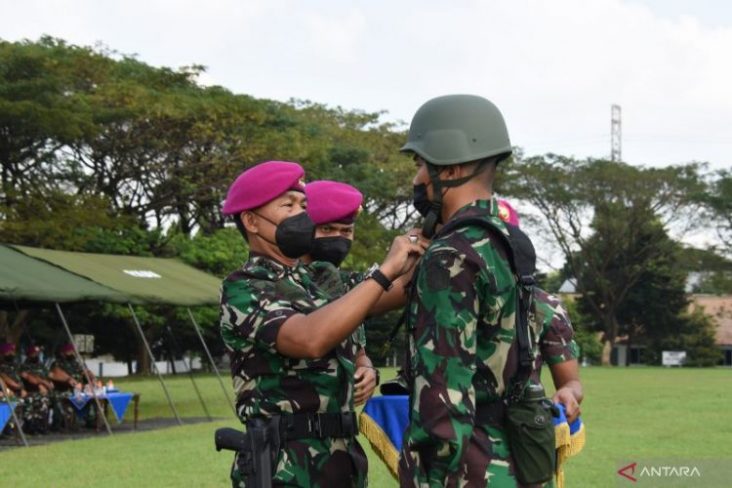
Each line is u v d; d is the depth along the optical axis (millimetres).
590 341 63844
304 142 40219
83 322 41250
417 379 3330
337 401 3957
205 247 39062
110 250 34656
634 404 21828
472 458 3393
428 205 3643
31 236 28344
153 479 10328
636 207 59969
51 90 29500
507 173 59844
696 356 63344
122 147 34938
